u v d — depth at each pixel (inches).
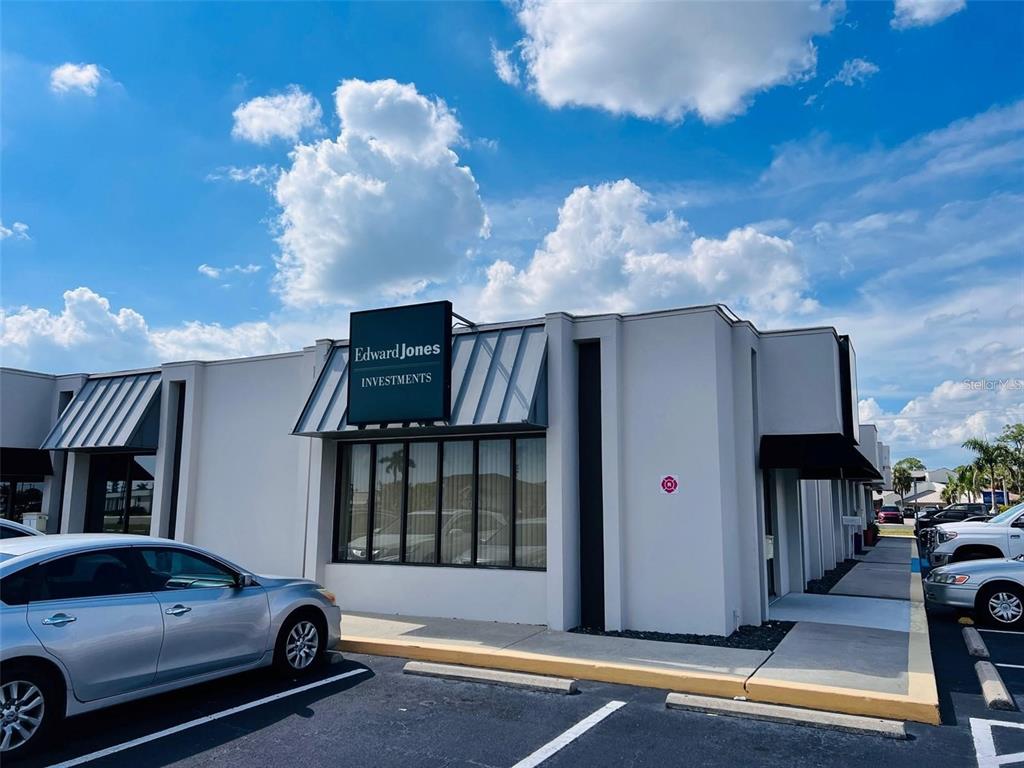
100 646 241.3
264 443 511.2
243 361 531.5
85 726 254.2
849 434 472.4
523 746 234.1
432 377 411.5
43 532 589.6
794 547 547.8
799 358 449.4
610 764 219.1
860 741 236.2
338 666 334.3
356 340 438.0
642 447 399.9
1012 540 517.0
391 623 409.4
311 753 229.3
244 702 280.5
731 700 271.3
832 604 484.4
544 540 415.8
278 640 304.5
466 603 424.8
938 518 1685.5
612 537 393.7
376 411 425.1
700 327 394.3
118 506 574.9
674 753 227.3
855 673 296.0
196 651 270.5
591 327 416.5
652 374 403.2
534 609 405.7
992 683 287.9
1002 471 2827.3
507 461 434.0
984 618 435.8
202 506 528.1
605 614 389.1
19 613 226.7
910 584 600.4
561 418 404.2
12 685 222.1
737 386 424.5
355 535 480.1
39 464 599.2
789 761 220.1
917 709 253.9
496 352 422.0
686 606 378.9
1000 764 216.8
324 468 480.1
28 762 221.8
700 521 380.8
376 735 244.7
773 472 520.7
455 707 274.1
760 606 408.2
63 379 619.2
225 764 221.0
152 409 550.9
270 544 496.1
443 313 415.2
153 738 242.5
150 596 262.1
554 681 296.5
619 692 292.2
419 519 458.6
